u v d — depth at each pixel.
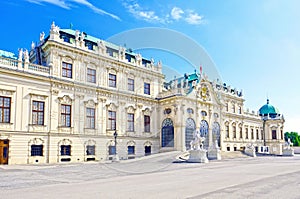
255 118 73.19
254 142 71.81
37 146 33.81
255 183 13.77
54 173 20.62
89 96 39.56
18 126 32.34
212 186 12.76
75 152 36.97
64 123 36.69
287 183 13.73
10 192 11.79
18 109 32.59
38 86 34.50
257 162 33.53
